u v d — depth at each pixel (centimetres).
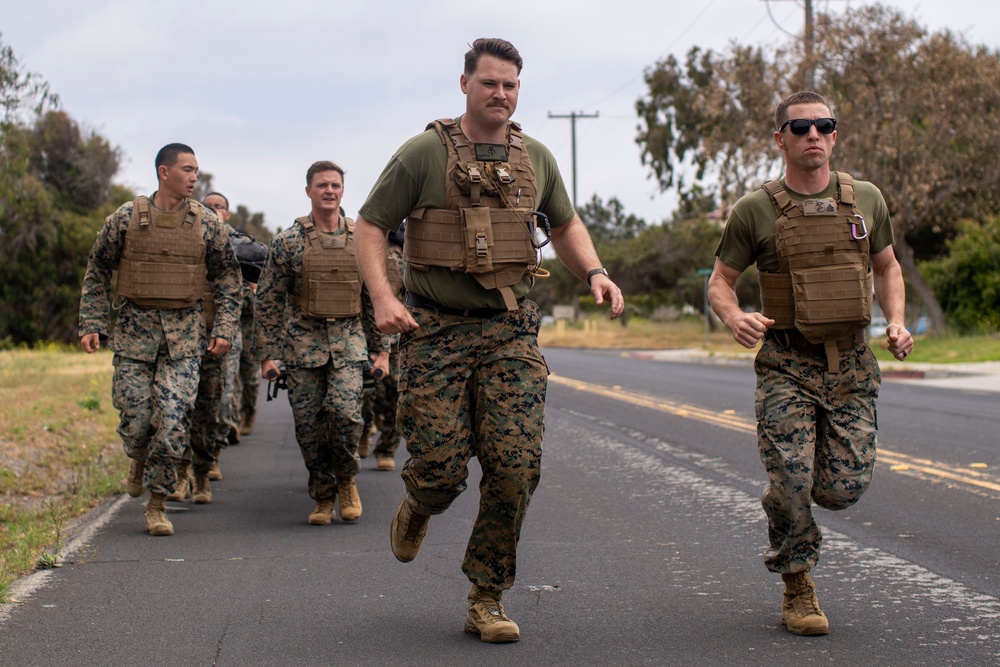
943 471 878
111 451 1003
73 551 611
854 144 2806
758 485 850
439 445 433
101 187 4491
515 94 435
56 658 417
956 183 2920
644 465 962
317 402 693
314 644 436
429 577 551
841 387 451
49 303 4241
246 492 834
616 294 443
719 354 3083
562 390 1844
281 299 699
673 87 4991
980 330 2872
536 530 677
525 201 438
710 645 432
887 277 473
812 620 445
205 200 945
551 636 447
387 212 434
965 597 505
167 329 667
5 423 998
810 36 2844
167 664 410
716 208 6216
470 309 433
